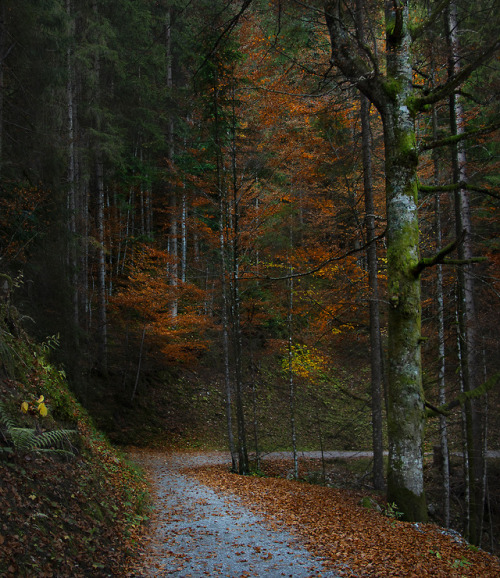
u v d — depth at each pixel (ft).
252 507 27.50
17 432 15.92
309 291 48.60
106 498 20.54
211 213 56.08
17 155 40.86
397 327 26.53
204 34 36.06
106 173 70.95
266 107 41.39
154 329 61.05
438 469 48.55
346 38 27.96
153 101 70.69
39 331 39.24
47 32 43.86
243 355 79.97
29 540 13.16
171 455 56.39
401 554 19.67
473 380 35.70
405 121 27.22
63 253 44.39
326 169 43.14
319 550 19.86
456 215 35.58
